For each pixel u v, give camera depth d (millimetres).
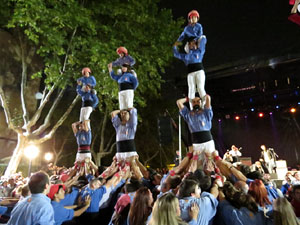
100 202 5387
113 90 14125
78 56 14250
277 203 2990
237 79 22922
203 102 5645
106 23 15305
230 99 24609
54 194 4293
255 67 20188
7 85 18469
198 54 5824
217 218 3791
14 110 18719
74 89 22328
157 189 5035
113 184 5520
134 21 15047
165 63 16078
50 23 12625
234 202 3531
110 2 14164
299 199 4039
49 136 14172
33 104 20062
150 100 23125
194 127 5559
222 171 5223
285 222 2871
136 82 6742
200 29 5926
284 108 23156
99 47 13156
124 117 6324
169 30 15516
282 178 13781
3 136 18156
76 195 5285
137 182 4738
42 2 11922
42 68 20906
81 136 7770
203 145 5438
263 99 23328
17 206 3188
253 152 27281
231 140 27750
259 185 3715
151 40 15320
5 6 13750
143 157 23328
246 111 24656
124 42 14594
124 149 6320
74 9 12461
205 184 4121
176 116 22062
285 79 21391
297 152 25688
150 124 23312
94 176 7562
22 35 18531
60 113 21484
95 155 21469
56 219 4168
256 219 3320
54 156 20891
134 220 3336
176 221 2717
